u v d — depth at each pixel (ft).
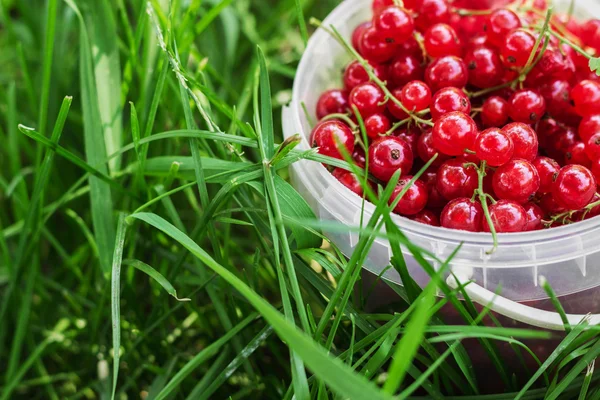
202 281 0.95
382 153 0.89
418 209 0.89
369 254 0.87
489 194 0.90
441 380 0.93
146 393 1.01
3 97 1.17
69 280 1.09
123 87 1.02
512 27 0.95
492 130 0.85
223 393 0.98
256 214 0.92
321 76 1.03
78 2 1.15
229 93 1.17
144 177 1.02
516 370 0.92
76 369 1.05
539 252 0.83
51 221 1.14
